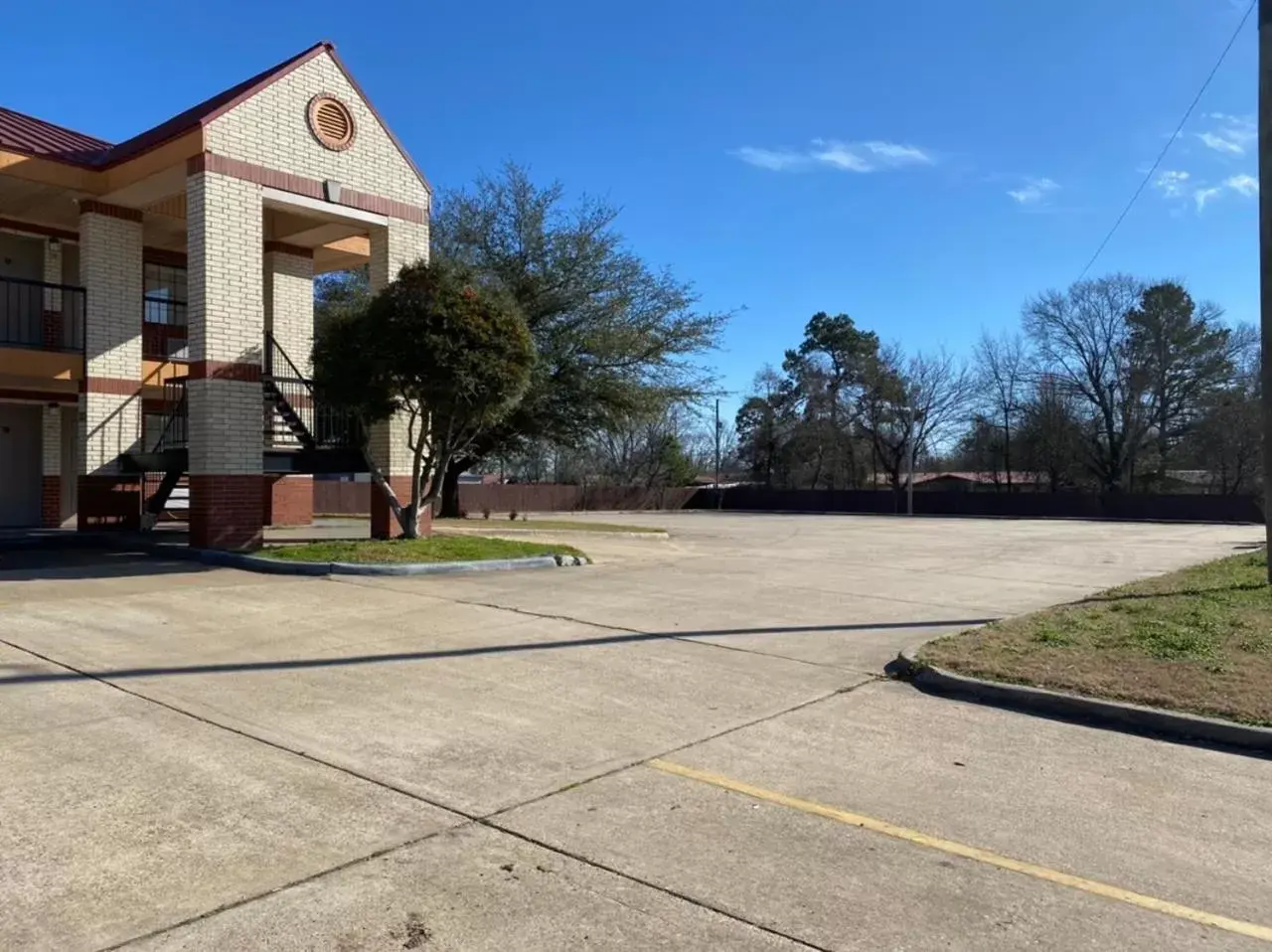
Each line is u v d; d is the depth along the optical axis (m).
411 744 5.81
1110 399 55.81
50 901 3.74
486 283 19.22
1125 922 3.77
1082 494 50.12
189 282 15.09
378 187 17.20
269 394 17.50
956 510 53.88
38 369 16.86
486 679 7.54
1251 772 5.64
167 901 3.76
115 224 17.48
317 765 5.39
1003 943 3.58
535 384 26.55
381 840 4.39
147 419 20.09
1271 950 3.57
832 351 72.19
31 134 18.31
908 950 3.52
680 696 7.15
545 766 5.47
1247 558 17.44
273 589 11.75
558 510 54.81
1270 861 4.38
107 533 17.50
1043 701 6.89
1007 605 12.00
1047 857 4.38
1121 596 11.99
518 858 4.23
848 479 69.81
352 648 8.53
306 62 16.20
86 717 6.22
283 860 4.16
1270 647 8.29
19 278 16.88
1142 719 6.48
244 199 15.25
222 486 14.89
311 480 22.41
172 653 8.14
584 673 7.82
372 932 3.55
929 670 7.61
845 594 12.92
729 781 5.29
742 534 30.17
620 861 4.23
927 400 62.34
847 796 5.11
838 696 7.26
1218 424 52.25
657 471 66.25
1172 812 4.97
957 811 4.92
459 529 24.98
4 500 18.42
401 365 13.92
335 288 30.36
